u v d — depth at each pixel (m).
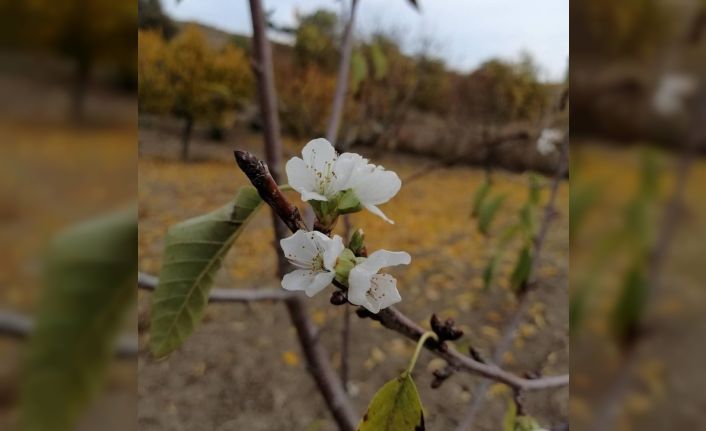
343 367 0.57
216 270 0.24
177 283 0.23
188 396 1.01
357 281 0.19
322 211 0.21
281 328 1.23
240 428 0.96
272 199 0.20
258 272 1.28
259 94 0.37
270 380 1.07
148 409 0.96
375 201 0.22
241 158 0.20
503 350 0.53
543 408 0.79
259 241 1.37
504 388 0.98
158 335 0.23
